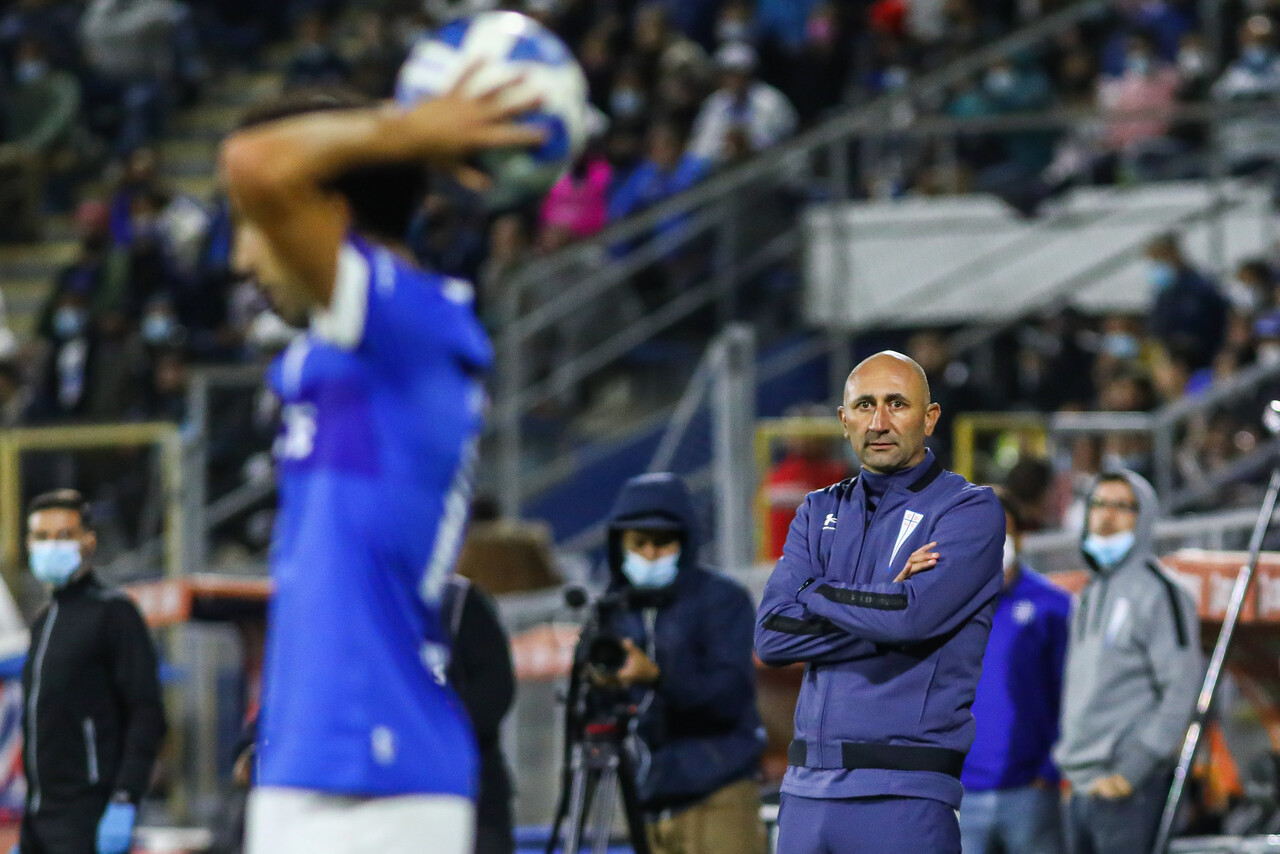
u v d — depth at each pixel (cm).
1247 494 3241
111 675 2159
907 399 1636
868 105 4547
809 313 4641
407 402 874
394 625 875
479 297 4744
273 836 873
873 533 1633
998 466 3512
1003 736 2186
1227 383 3369
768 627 1623
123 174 5600
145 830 3353
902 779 1550
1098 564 2155
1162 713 2088
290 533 886
